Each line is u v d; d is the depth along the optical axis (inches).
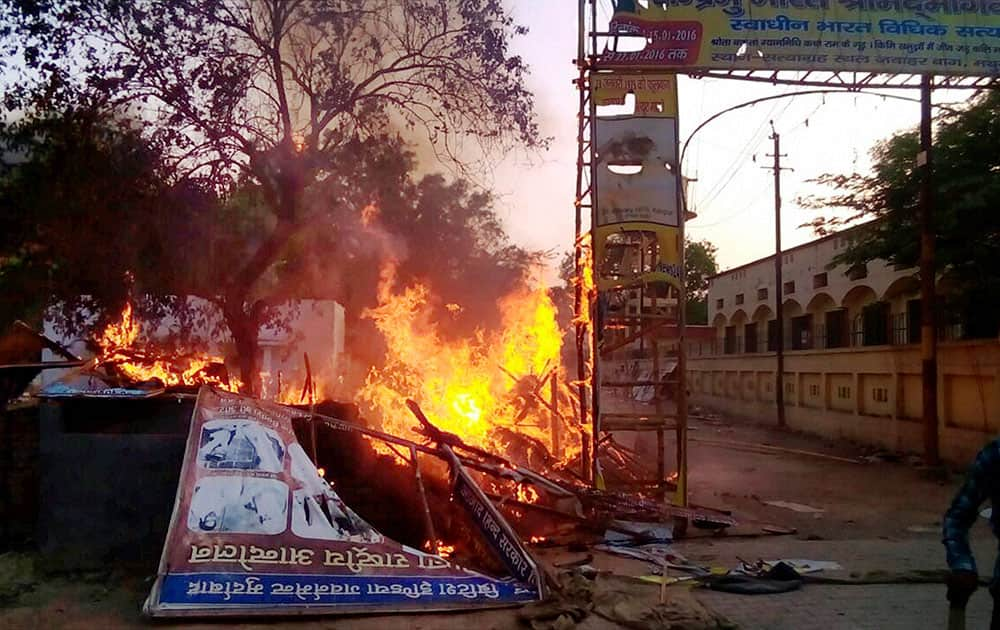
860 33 412.2
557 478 386.0
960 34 418.3
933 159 590.6
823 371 909.8
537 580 238.7
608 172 396.5
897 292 800.3
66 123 341.7
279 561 224.7
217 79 346.0
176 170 362.6
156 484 263.0
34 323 476.1
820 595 256.1
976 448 596.7
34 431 277.1
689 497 476.7
